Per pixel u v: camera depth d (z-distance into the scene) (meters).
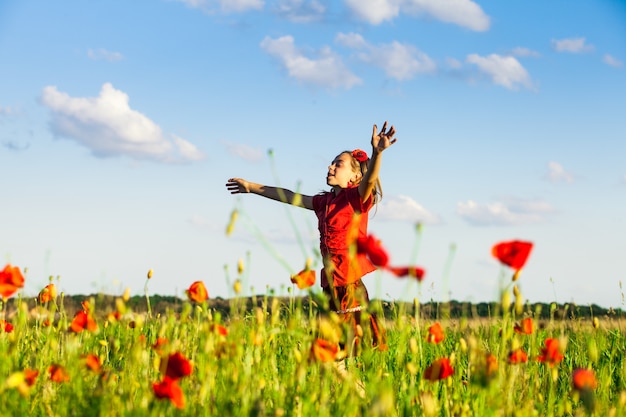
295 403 3.71
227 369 3.76
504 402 3.85
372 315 5.16
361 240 3.26
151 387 3.69
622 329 6.60
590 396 3.38
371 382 3.64
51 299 4.69
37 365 4.13
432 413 3.48
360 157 6.16
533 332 4.31
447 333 5.34
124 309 3.87
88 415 3.49
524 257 3.32
